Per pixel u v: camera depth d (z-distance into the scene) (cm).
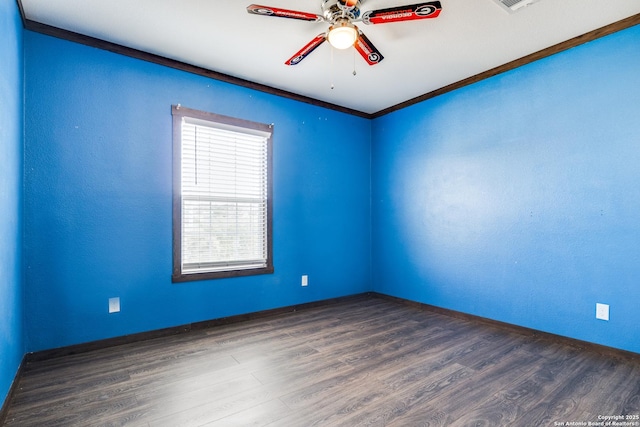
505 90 315
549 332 283
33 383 207
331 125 421
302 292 389
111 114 274
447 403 184
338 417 171
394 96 396
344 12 204
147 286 288
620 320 244
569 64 272
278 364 236
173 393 195
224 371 224
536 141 293
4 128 177
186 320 308
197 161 320
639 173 236
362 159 454
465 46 279
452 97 362
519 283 304
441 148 373
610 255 249
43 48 247
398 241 423
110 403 184
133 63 285
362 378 214
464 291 349
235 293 338
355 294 442
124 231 278
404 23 243
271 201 364
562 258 276
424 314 368
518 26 249
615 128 248
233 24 247
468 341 282
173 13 234
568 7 225
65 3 222
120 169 277
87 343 260
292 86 364
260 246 360
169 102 302
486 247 330
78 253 258
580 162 266
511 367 230
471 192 344
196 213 320
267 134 360
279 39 269
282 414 174
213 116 325
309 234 397
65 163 254
